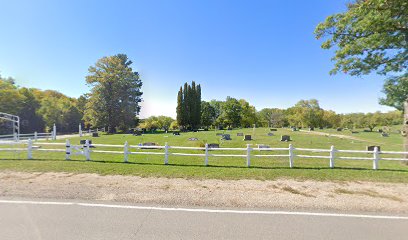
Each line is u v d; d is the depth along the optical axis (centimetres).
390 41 794
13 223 409
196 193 590
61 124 5644
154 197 556
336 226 413
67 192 581
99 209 480
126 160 1036
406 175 797
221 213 468
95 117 4603
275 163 1073
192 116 5722
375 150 948
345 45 890
